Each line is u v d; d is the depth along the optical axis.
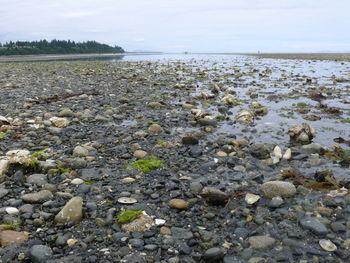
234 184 1.27
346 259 0.81
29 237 0.91
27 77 5.45
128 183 1.27
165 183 1.27
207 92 3.45
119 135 1.92
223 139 1.76
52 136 1.89
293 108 2.66
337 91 3.50
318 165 1.46
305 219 0.98
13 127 2.04
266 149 1.59
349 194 1.13
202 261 0.82
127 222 0.98
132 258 0.82
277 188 1.16
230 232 0.94
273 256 0.83
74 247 0.87
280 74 5.61
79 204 1.03
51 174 1.33
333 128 2.04
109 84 4.27
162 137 1.88
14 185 1.23
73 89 3.84
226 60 12.27
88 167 1.43
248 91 3.56
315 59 11.67
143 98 3.12
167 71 6.52
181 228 0.96
